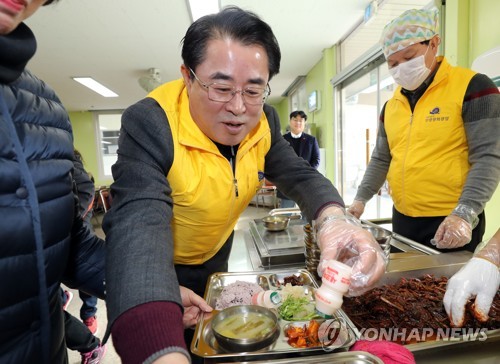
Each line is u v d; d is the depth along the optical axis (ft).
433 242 3.93
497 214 6.47
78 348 5.49
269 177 3.57
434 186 4.78
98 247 2.79
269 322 2.72
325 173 15.93
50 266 2.10
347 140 15.84
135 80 18.71
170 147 2.39
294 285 3.45
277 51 2.28
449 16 7.13
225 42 2.04
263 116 3.18
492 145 4.13
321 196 2.86
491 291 2.66
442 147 4.68
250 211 21.07
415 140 4.94
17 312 1.91
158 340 1.41
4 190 1.77
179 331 1.50
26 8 1.66
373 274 2.10
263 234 5.12
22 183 1.85
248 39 2.06
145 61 15.19
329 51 14.75
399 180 5.24
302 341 2.45
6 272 1.81
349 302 3.14
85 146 30.19
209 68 2.10
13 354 1.93
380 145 5.95
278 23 11.87
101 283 2.70
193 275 3.72
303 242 4.58
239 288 3.28
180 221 3.00
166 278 1.67
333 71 14.78
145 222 1.91
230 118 2.28
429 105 4.77
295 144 12.55
